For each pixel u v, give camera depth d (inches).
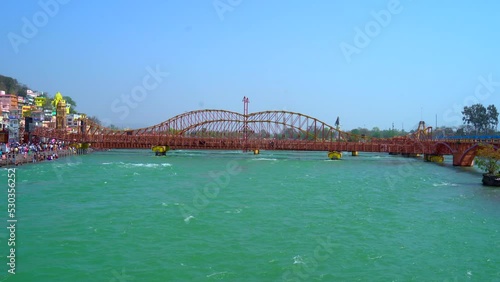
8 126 5334.6
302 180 3257.9
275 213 1879.9
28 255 1231.5
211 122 7012.8
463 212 1956.2
